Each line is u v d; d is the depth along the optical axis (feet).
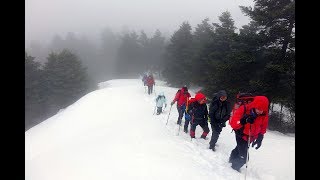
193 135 35.70
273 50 66.74
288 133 66.69
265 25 70.13
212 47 129.59
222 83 83.82
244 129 25.26
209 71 123.44
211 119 31.14
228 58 83.61
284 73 64.59
